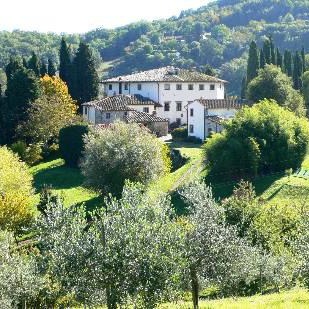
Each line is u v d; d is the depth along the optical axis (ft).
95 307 103.86
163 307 116.78
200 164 319.47
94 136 299.58
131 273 98.89
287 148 301.02
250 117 303.07
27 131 397.80
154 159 280.72
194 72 484.74
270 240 172.35
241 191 225.35
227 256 114.42
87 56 471.62
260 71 430.20
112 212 102.89
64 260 100.63
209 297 148.25
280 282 150.92
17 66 466.70
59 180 332.39
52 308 123.44
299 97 428.15
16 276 121.19
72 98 469.16
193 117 401.49
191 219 115.85
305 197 265.75
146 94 465.47
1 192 247.91
